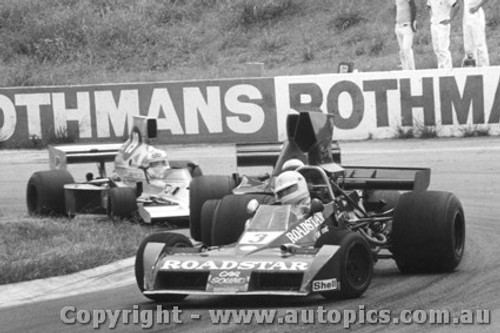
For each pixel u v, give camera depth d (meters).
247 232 35.81
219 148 87.50
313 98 87.94
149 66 126.69
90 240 49.47
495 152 76.50
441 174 69.00
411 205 39.00
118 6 142.38
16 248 47.66
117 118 91.44
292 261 33.19
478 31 92.94
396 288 36.62
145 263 34.88
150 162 57.84
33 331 32.78
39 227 52.69
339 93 87.44
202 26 135.12
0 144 92.88
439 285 36.94
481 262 41.69
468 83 85.31
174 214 54.16
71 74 125.25
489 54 109.12
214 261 34.00
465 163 72.75
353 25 126.62
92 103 91.69
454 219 38.81
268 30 130.62
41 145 92.12
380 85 86.69
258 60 123.06
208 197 50.59
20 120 92.56
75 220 56.91
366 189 44.09
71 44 133.25
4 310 37.09
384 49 118.31
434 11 92.12
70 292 40.25
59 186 60.03
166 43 132.00
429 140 84.69
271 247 34.66
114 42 132.75
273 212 36.28
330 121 42.12
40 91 92.25
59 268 42.75
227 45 129.00
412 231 38.66
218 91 89.69
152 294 34.69
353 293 34.22
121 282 41.69
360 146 83.62
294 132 42.25
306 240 35.69
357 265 34.75
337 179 42.06
